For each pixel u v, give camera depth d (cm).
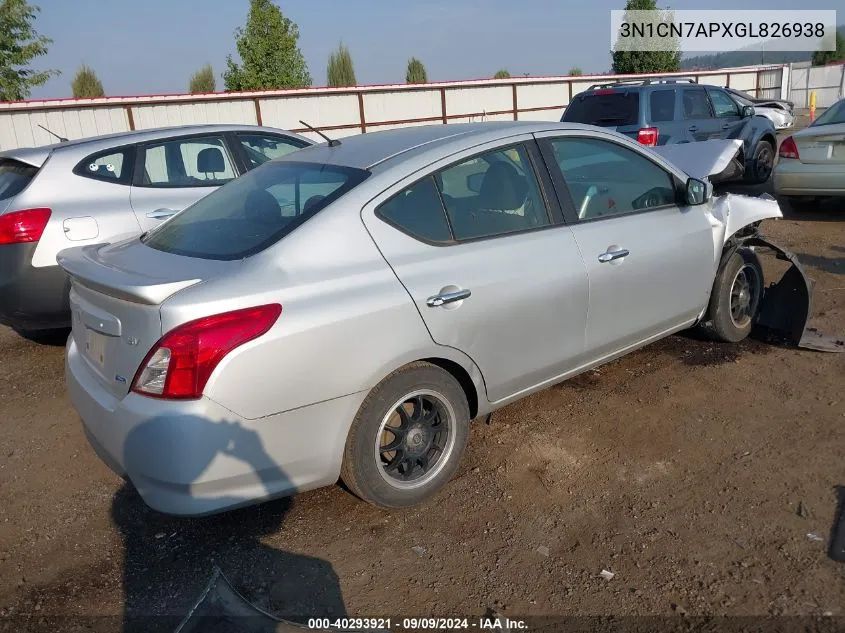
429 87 2359
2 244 502
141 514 341
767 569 277
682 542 296
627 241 395
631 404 419
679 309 438
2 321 528
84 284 303
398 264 307
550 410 418
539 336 358
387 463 323
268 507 338
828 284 623
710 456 359
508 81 2514
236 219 329
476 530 314
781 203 1023
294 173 352
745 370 455
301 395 279
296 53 2800
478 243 336
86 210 528
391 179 319
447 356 321
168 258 311
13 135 1686
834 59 4694
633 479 344
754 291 497
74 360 327
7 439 423
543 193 369
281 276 281
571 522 315
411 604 271
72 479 375
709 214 452
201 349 258
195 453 261
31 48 2106
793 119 2238
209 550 310
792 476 336
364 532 317
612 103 1035
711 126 1084
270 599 278
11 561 310
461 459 351
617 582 276
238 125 652
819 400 408
